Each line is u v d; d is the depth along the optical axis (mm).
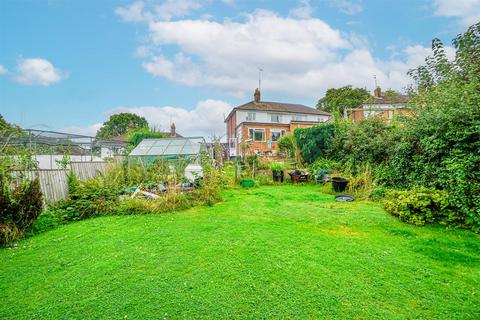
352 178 10328
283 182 14117
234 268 3768
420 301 2883
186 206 8008
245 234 5312
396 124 10734
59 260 4281
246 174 14836
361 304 2836
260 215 6965
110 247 4809
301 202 8688
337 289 3145
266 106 34719
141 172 11680
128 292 3197
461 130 5930
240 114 33156
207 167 11859
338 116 16703
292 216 6750
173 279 3492
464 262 3826
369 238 4973
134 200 7836
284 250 4406
